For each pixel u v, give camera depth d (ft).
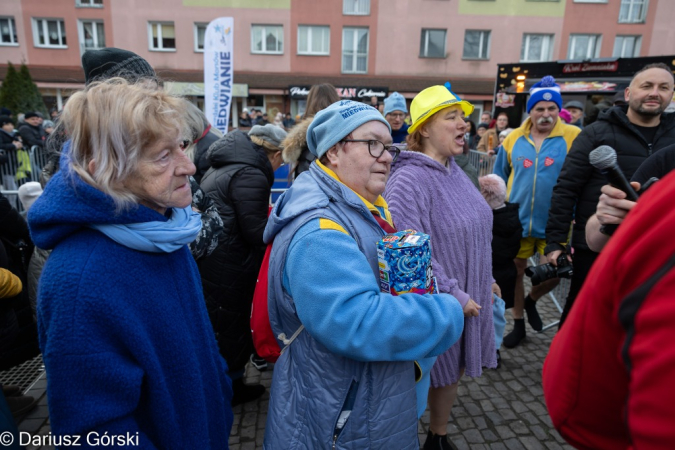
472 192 6.21
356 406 3.89
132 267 3.03
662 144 7.87
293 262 3.70
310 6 58.70
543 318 12.32
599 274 2.09
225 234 7.17
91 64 4.83
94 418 2.73
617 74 26.58
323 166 4.35
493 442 7.40
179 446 3.28
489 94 59.57
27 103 43.91
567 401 2.32
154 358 3.04
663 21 59.77
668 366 1.55
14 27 57.47
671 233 1.72
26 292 7.66
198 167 9.53
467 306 5.21
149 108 2.92
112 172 2.86
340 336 3.49
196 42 59.26
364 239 4.06
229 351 7.66
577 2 59.36
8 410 3.82
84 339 2.74
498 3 59.16
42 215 2.81
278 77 59.93
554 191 8.87
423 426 7.82
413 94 60.03
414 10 59.11
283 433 4.16
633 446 1.71
